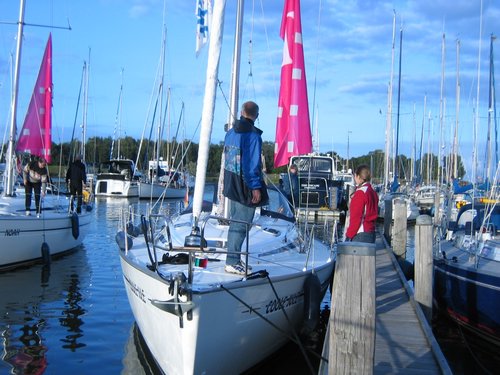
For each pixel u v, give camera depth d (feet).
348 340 12.94
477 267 26.32
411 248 58.75
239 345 17.58
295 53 25.20
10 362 20.97
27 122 42.73
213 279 17.31
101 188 117.50
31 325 25.45
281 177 62.85
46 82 43.45
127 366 20.70
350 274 12.96
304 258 23.47
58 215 42.06
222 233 21.84
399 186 98.58
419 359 17.25
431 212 65.05
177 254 19.17
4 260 36.76
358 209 24.13
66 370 20.27
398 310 23.27
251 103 17.98
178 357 16.21
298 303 20.83
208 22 22.36
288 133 25.29
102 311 27.89
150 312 17.46
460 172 76.84
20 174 45.32
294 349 22.36
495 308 24.27
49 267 38.63
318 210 71.46
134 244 23.13
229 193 17.54
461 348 26.48
